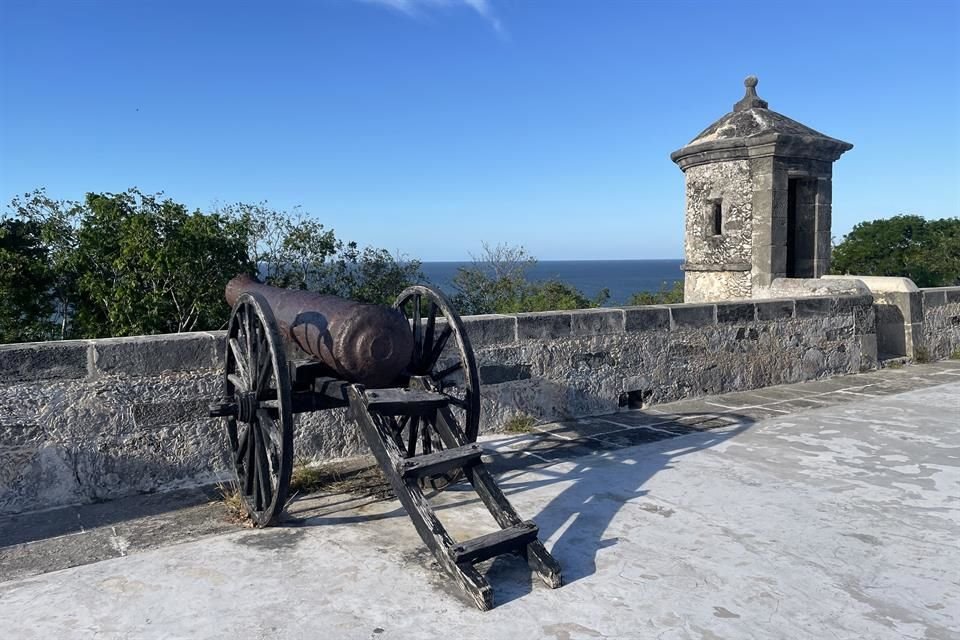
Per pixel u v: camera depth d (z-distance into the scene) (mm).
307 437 4953
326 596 3033
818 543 3596
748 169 9500
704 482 4555
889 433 5777
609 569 3303
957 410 6617
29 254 11875
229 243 12250
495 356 5891
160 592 3072
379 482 4582
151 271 11445
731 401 7113
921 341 9664
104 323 11812
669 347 7008
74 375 4180
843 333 8578
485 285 16938
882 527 3801
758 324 7703
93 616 2869
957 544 3582
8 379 4004
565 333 6309
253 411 3826
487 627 2787
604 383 6570
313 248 14359
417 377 4051
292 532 3754
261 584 3143
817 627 2799
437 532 3193
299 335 4027
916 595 3061
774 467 4867
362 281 15156
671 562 3375
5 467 4020
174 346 4461
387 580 3180
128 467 4352
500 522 3340
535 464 4996
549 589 3107
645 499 4238
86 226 11867
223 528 3824
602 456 5180
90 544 3613
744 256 9656
